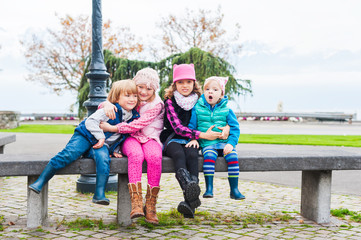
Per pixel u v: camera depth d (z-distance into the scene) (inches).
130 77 453.4
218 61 447.2
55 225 141.7
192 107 148.7
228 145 140.1
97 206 174.6
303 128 966.4
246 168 143.6
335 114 1387.8
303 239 129.5
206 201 187.8
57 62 1096.8
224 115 147.3
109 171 130.0
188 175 128.0
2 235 128.6
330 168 148.2
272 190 218.5
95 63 206.5
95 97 207.0
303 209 161.5
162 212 163.3
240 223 149.0
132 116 142.8
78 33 1117.1
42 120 1437.0
